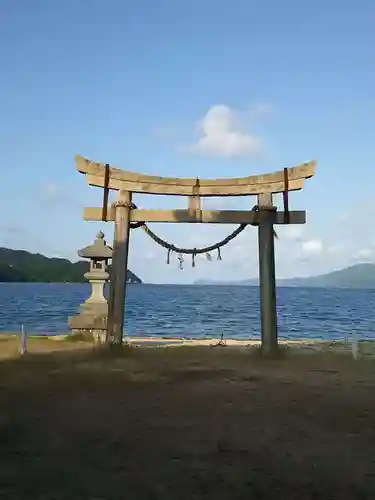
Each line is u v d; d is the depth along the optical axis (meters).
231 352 16.23
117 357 14.39
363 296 131.50
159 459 6.00
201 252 16.06
